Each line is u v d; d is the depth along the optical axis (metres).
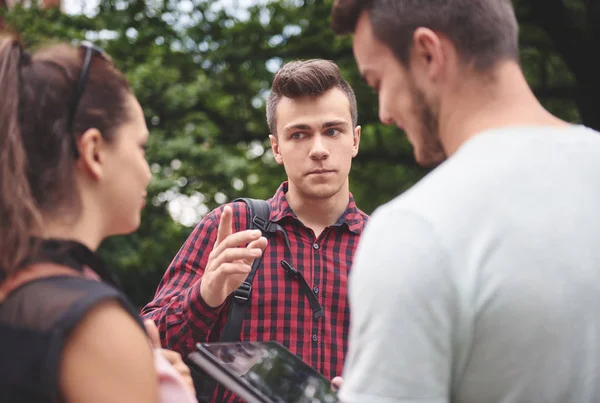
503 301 1.28
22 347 1.29
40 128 1.41
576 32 10.21
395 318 1.27
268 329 2.78
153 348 1.54
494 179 1.34
